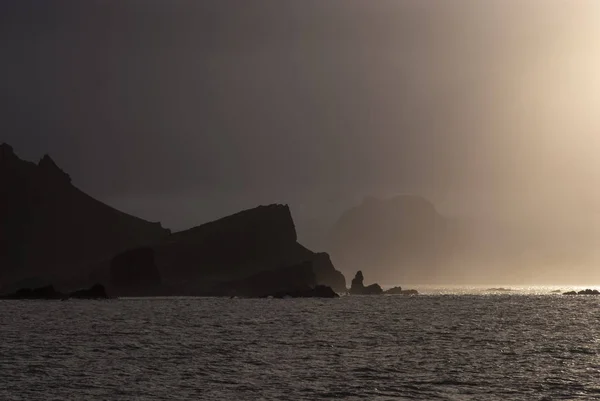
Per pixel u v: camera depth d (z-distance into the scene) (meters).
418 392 170.88
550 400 162.38
